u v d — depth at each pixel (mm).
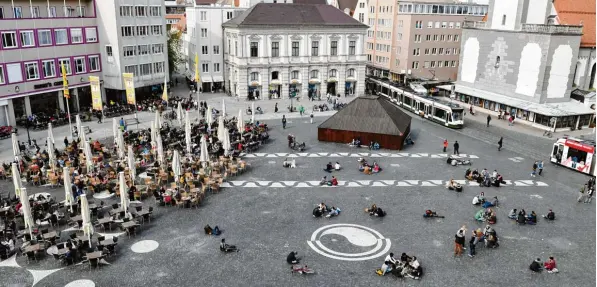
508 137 63156
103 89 75938
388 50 108188
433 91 95250
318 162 51062
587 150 47656
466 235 34094
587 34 75375
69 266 29516
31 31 64188
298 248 32062
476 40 80375
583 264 30469
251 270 29266
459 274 29047
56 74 68500
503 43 74562
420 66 103375
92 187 40844
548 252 31984
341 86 91688
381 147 56969
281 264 30000
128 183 41594
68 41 69312
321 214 37062
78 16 71562
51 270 29031
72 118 68125
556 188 44312
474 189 43438
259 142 56750
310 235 33938
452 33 104562
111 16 71562
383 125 56938
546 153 55844
